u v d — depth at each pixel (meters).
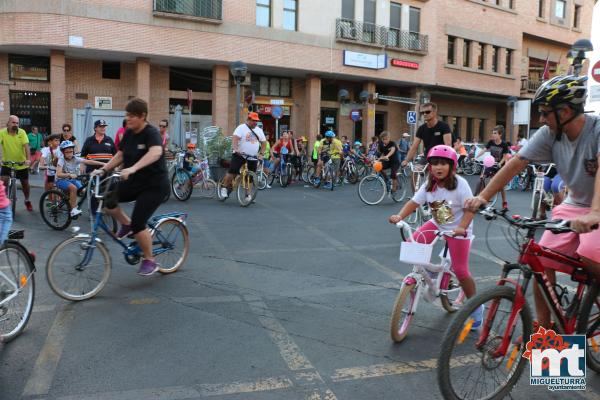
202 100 24.70
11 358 3.73
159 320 4.49
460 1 31.98
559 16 39.19
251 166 11.56
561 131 3.12
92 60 22.14
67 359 3.72
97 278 5.14
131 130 5.35
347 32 26.50
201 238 7.89
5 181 10.00
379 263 6.52
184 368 3.59
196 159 13.15
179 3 21.58
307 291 5.36
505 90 35.56
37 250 7.08
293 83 27.11
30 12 19.20
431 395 3.28
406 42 29.08
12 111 21.06
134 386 3.34
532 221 2.98
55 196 8.40
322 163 16.34
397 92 31.23
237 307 4.84
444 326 4.45
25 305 4.21
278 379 3.46
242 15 23.30
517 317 3.10
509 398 3.23
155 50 21.31
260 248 7.27
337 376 3.51
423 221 8.36
